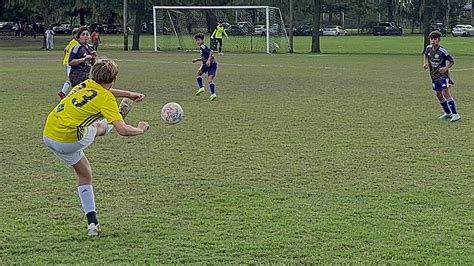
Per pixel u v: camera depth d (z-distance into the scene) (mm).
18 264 5719
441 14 86750
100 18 83875
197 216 7145
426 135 12344
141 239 6379
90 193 6566
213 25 52375
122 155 10453
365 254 5945
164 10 51500
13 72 27031
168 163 9883
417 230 6629
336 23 95562
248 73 27219
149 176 9055
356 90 20531
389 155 10484
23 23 76312
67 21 85562
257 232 6578
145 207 7508
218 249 6090
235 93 19453
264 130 12805
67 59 15281
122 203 7676
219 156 10383
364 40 68562
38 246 6188
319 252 6000
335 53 46219
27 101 17172
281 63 34344
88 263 5734
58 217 7117
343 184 8594
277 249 6086
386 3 88125
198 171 9359
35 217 7117
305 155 10461
